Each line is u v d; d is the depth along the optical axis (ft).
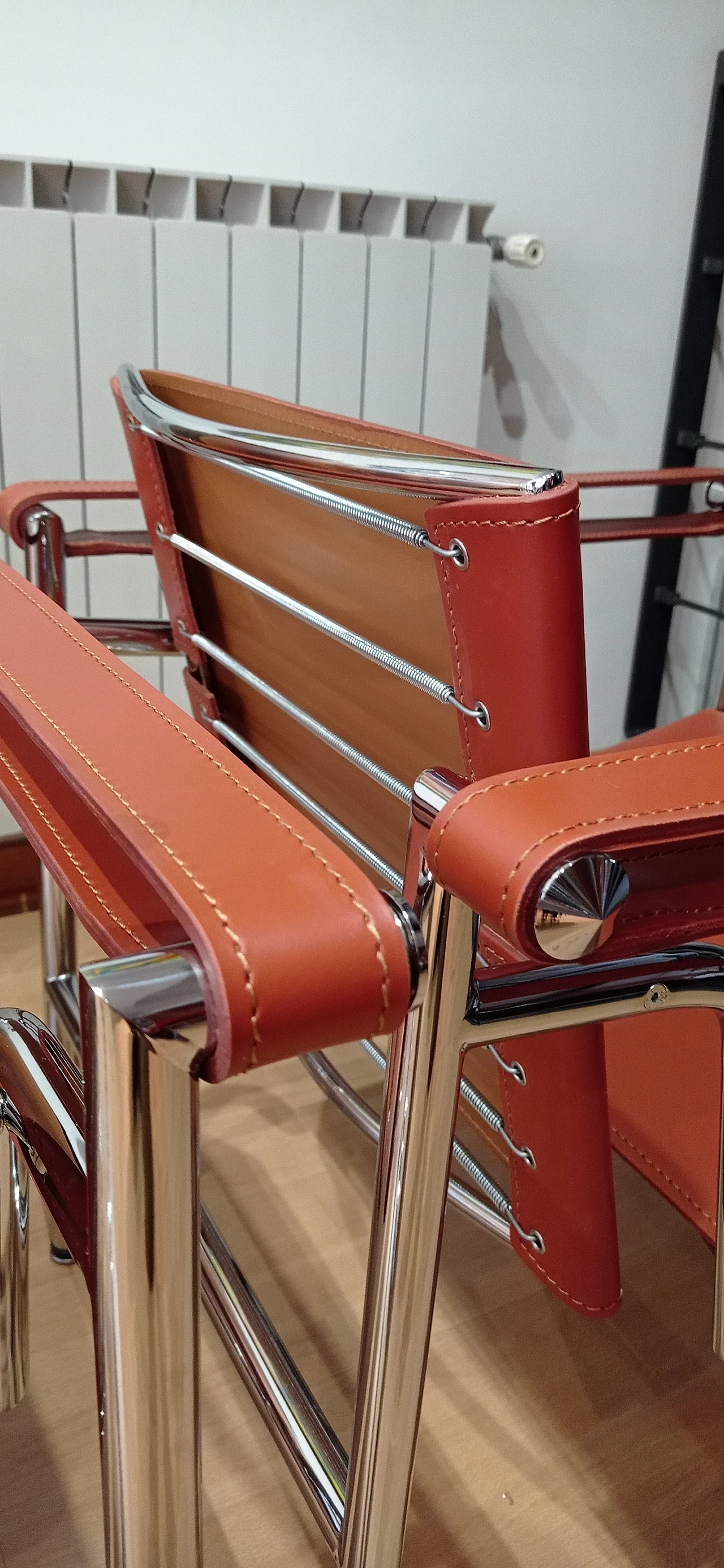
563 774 1.38
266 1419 2.64
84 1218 1.52
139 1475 1.40
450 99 6.51
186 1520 1.45
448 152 6.63
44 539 3.35
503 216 6.97
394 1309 1.80
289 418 2.27
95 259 5.20
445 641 1.98
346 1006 1.08
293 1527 2.99
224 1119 4.50
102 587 5.80
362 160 6.40
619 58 6.95
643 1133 2.52
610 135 7.11
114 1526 1.44
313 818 3.08
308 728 2.57
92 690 1.62
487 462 1.62
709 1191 2.36
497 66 6.58
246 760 3.39
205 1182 4.15
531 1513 3.04
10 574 2.23
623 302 7.60
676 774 1.39
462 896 1.31
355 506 1.86
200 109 5.86
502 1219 2.71
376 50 6.19
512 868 1.22
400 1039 1.62
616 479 3.66
